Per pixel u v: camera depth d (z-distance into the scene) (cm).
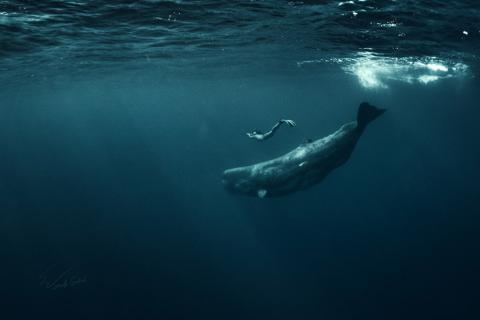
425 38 1495
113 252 2180
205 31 1366
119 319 1520
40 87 3253
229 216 2917
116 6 1005
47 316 1527
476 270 1992
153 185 4034
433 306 1686
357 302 1727
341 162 814
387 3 1031
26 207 3147
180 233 2531
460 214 3036
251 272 1998
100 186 4044
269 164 944
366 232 2639
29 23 1130
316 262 2134
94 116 10256
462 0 1004
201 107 8662
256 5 1034
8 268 1959
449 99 5428
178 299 1691
